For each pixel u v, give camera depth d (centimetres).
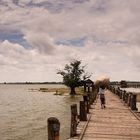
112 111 2114
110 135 1202
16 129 2512
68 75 7725
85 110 1602
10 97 8644
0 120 3173
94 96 3231
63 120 3059
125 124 1502
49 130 697
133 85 13750
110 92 5625
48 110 4334
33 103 5912
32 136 2189
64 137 2019
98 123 1528
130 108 2308
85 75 7562
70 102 5694
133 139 1131
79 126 1398
